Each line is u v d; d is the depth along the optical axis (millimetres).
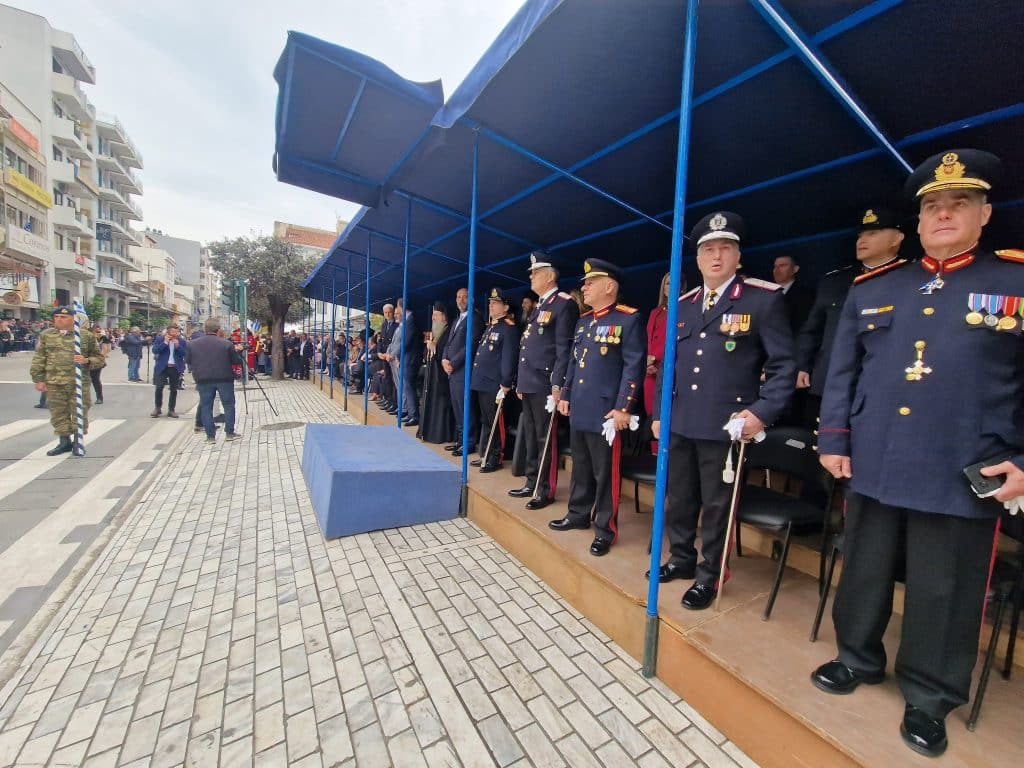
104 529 3939
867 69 2010
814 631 2043
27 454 6082
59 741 1869
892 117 2270
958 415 1504
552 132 2986
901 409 1602
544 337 3789
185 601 2842
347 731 1904
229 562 3320
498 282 7512
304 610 2740
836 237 3621
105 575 3152
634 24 2053
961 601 1542
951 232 1553
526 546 3260
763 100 2355
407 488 3904
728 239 2312
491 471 4582
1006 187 2504
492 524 3717
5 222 24516
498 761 1771
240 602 2824
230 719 1968
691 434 2342
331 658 2332
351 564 3283
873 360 1729
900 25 1757
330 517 3654
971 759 1467
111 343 29969
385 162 4250
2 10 29219
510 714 1990
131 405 10273
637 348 2857
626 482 4090
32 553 3512
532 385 3754
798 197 3178
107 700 2078
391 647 2412
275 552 3471
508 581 3066
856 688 1770
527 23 2135
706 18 1959
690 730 1921
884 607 1740
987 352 1492
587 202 3939
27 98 30203
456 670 2248
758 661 1898
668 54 2219
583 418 2992
